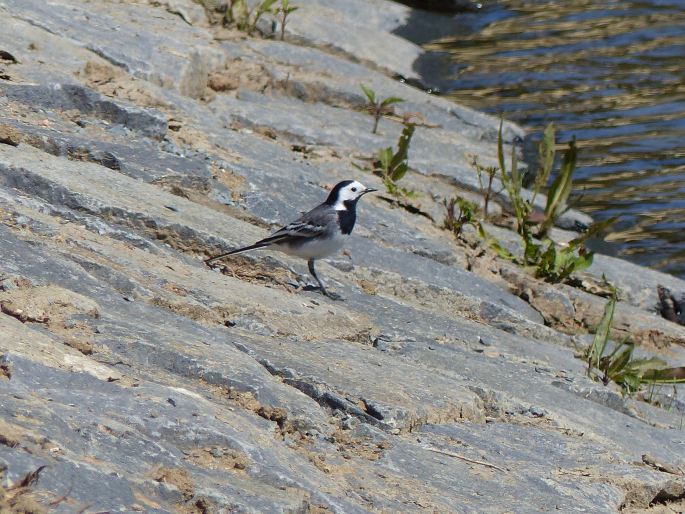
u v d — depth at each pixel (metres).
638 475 10.53
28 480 6.36
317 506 7.77
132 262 11.27
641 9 34.84
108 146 14.49
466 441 10.35
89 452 7.13
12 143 13.38
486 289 15.76
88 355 8.96
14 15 18.25
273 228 14.70
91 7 20.88
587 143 24.83
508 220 19.72
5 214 11.14
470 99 27.25
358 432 9.73
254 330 11.10
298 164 17.83
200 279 11.72
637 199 22.02
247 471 7.81
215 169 15.66
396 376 11.10
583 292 16.98
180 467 7.48
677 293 17.84
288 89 22.80
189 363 9.31
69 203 12.23
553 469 10.29
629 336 16.03
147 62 18.41
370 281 14.59
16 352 8.13
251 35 25.16
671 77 28.89
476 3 35.47
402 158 19.31
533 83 28.47
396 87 24.89
